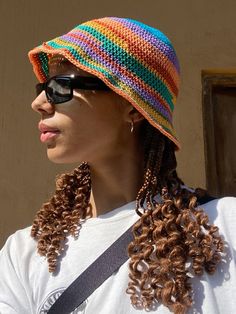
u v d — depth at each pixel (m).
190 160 2.70
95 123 1.20
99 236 1.19
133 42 1.22
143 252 1.10
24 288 1.21
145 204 1.21
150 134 1.26
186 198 1.19
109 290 1.12
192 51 2.82
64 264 1.19
